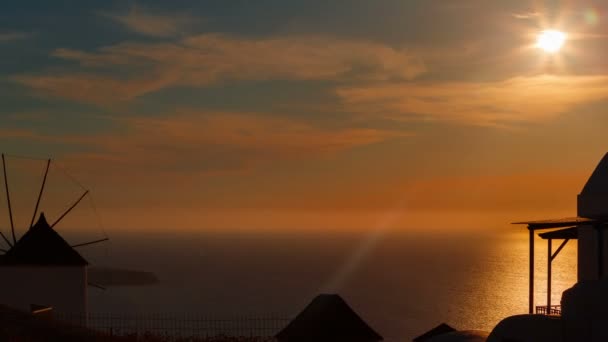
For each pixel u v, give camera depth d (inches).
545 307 1122.7
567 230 1175.0
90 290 7524.6
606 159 1170.0
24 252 1593.3
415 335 4527.6
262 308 6127.0
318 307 1021.8
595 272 1098.7
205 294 7445.9
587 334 708.7
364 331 990.4
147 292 7490.2
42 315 1205.7
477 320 5275.6
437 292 7426.2
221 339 1266.0
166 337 1234.6
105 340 1058.7
